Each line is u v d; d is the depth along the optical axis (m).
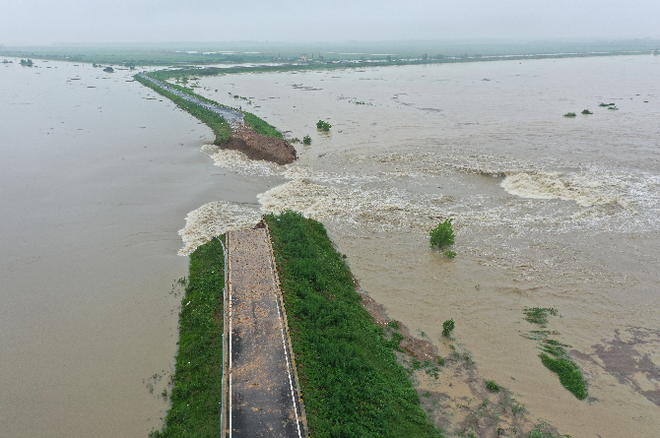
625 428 20.48
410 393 22.17
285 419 19.08
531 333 26.81
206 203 44.28
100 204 43.88
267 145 60.44
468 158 57.91
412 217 42.00
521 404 21.80
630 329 26.98
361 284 32.03
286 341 23.77
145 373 23.14
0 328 26.47
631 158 56.47
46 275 32.06
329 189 48.47
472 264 34.25
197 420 19.67
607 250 35.75
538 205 44.06
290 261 32.59
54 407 21.08
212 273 30.77
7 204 43.47
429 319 28.17
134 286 30.86
